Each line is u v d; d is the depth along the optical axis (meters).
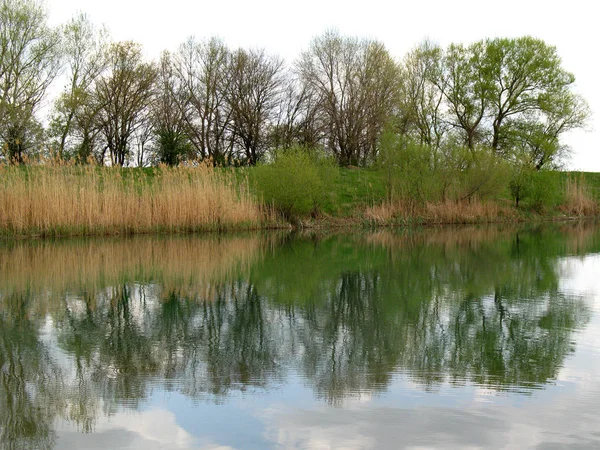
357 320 8.77
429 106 42.06
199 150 45.53
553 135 41.97
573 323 8.48
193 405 5.27
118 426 4.83
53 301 10.14
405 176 30.62
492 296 10.69
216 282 12.24
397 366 6.43
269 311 9.39
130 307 9.66
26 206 20.31
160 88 44.91
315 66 42.91
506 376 6.07
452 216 31.44
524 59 38.56
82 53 35.88
